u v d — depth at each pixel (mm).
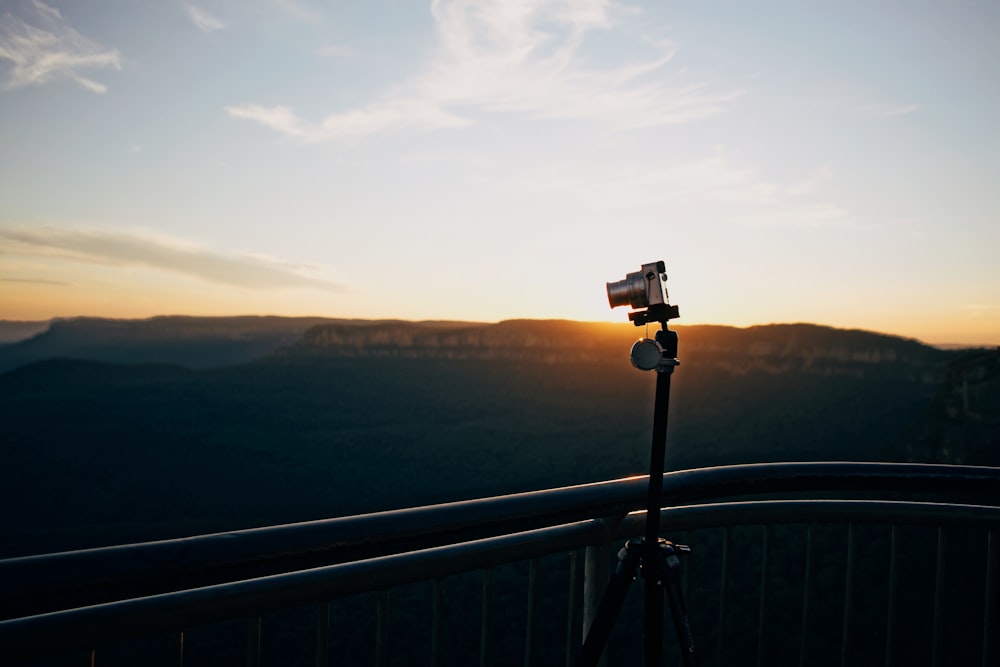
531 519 1574
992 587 2135
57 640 1148
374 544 1318
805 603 2088
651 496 1579
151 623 1229
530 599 1725
